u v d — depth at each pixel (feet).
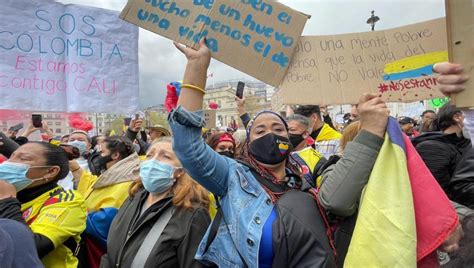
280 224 5.02
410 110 33.35
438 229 4.45
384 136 5.04
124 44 9.91
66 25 9.41
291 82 5.88
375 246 4.46
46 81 9.15
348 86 5.90
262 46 5.86
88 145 15.81
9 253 5.09
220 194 5.58
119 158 12.26
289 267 4.88
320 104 5.87
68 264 7.38
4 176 7.42
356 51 5.98
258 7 5.86
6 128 13.17
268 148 5.60
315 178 9.21
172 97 8.38
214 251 5.35
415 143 9.31
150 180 7.18
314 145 14.49
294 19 5.86
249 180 5.51
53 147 8.01
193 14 5.82
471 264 4.33
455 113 8.78
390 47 5.91
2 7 8.75
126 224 7.28
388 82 5.86
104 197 9.42
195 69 5.44
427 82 5.70
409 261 4.29
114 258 7.07
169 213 6.98
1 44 8.72
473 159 6.39
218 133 11.71
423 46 5.77
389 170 4.79
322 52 5.98
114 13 9.84
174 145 5.33
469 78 4.01
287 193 5.46
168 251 6.50
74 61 9.43
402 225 4.43
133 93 9.96
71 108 9.32
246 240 5.01
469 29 4.00
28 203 7.57
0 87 8.68
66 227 7.22
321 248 4.94
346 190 4.99
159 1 5.85
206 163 5.36
